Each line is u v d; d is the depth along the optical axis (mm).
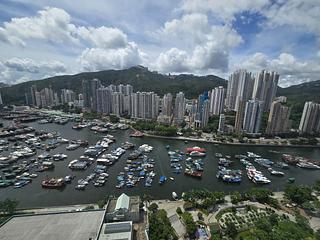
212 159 171250
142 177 128375
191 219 77938
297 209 94938
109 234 66812
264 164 158875
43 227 69000
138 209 81500
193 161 161125
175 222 83062
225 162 158375
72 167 141375
